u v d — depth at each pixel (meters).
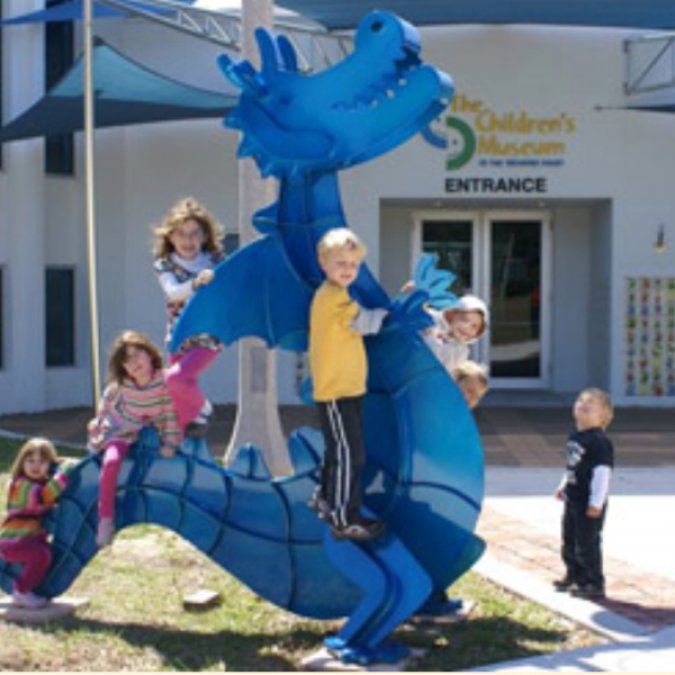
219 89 26.17
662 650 8.82
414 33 8.34
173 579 11.05
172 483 9.47
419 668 8.50
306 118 8.63
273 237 9.03
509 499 15.24
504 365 29.44
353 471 8.30
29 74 25.78
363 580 8.59
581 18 24.16
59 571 9.92
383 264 29.27
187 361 9.35
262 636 9.38
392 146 8.67
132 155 26.89
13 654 8.73
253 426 15.83
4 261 25.48
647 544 12.58
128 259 26.98
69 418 24.73
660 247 26.19
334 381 8.27
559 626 9.63
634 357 26.47
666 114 26.05
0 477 16.23
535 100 26.12
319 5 22.70
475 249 29.28
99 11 23.69
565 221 29.03
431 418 8.73
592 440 10.27
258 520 9.26
